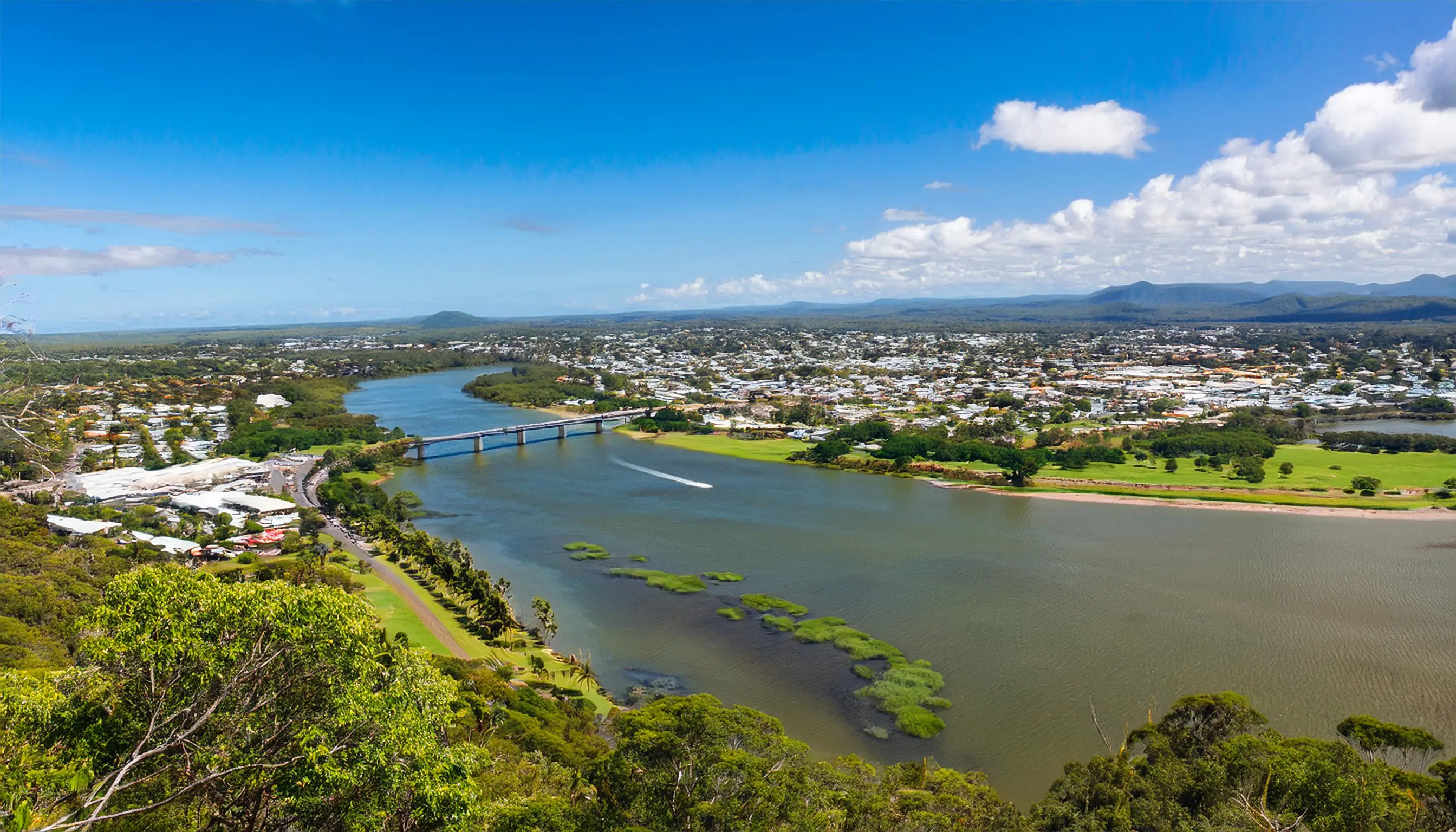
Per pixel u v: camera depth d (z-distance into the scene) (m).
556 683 96.62
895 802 59.97
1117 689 96.06
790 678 99.94
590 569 143.62
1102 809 57.50
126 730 32.16
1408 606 121.31
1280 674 99.12
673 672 101.88
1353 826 53.56
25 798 27.70
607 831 45.09
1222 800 57.75
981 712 91.06
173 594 34.00
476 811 37.06
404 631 107.69
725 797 47.31
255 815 32.59
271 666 34.00
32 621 88.75
